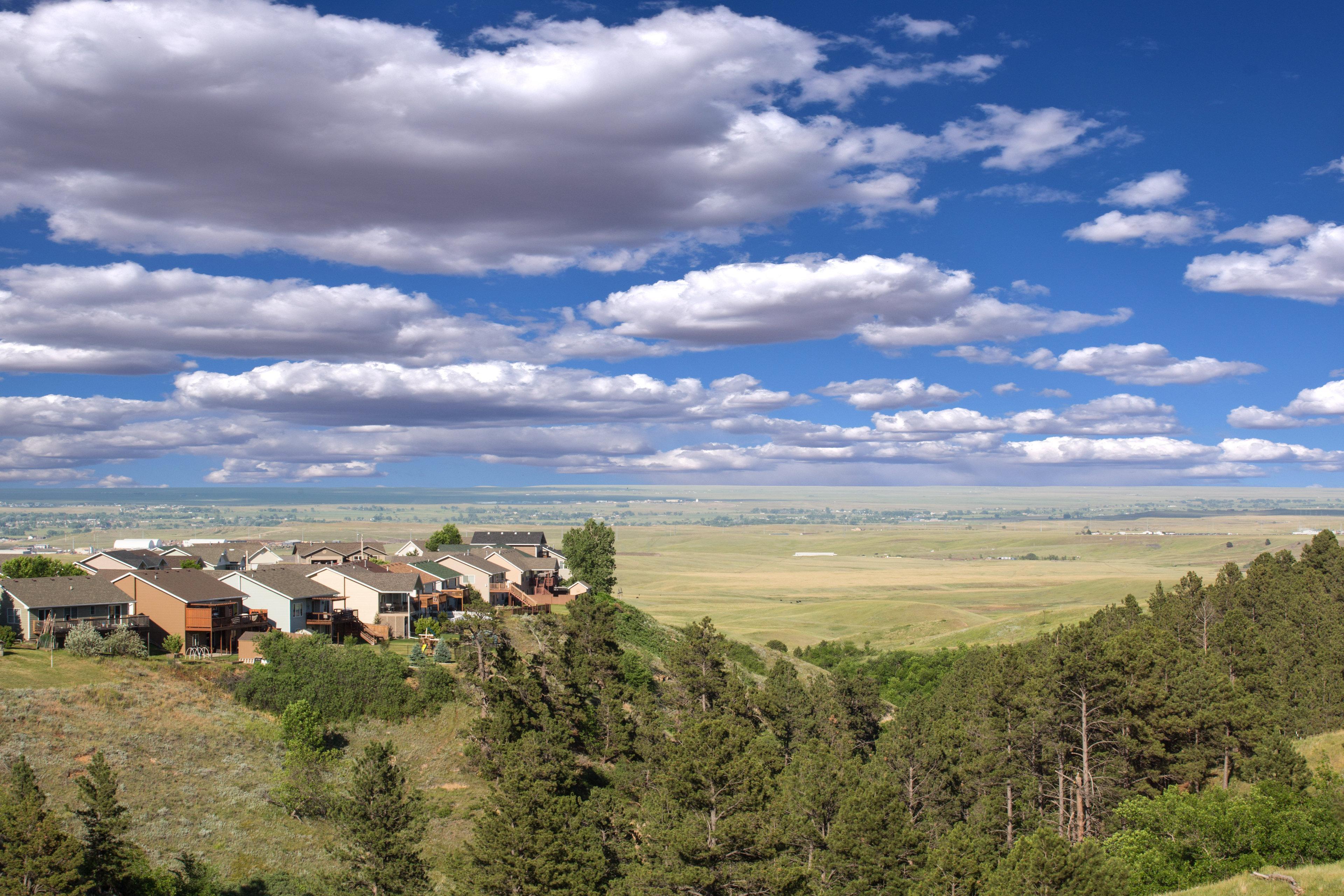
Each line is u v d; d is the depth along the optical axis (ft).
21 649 240.53
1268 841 162.20
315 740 222.48
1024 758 231.30
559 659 268.82
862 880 172.35
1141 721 224.33
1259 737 225.97
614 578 453.17
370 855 176.55
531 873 163.73
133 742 204.74
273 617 290.15
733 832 164.55
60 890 141.49
